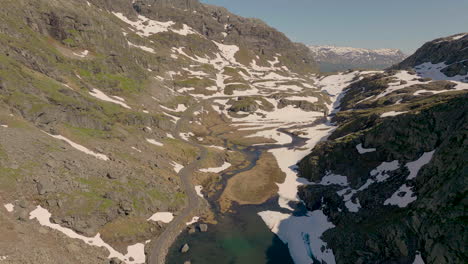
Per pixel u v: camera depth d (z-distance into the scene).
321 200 87.56
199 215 84.06
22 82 91.31
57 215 59.19
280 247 72.25
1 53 102.81
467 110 65.62
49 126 84.69
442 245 42.12
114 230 65.50
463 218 41.41
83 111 103.25
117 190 73.19
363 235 59.41
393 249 51.72
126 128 117.00
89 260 54.59
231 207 90.75
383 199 68.06
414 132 77.31
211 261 65.88
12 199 55.72
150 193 80.62
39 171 63.53
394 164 77.88
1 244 45.41
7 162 60.84
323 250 66.62
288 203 93.06
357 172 87.81
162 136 133.38
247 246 71.94
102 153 87.81
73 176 68.62
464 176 45.62
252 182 108.50
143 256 64.12
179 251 68.31
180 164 114.31
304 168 112.44
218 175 112.19
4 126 71.62
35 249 48.25
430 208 48.44
